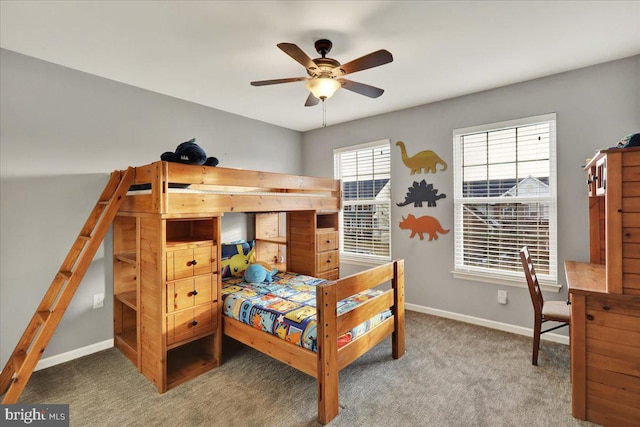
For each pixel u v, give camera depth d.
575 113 2.87
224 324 2.75
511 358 2.73
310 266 3.77
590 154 2.81
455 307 3.64
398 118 4.04
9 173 2.49
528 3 1.92
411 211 3.96
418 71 2.89
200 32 2.21
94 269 2.95
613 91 2.71
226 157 4.04
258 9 1.95
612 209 1.82
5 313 2.49
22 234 2.56
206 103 3.71
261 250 4.31
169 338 2.37
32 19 2.04
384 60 1.92
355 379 2.43
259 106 3.84
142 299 2.56
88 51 2.47
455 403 2.14
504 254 3.33
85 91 2.85
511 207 3.28
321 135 4.90
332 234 3.96
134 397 2.24
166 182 2.30
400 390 2.29
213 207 2.58
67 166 2.76
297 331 2.19
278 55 2.55
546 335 3.08
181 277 2.45
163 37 2.27
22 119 2.54
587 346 1.94
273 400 2.21
